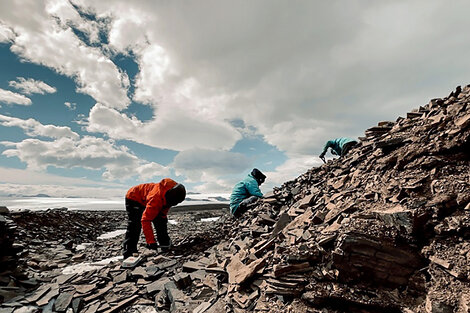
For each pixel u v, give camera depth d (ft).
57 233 28.89
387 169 13.37
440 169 10.72
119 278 14.82
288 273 9.60
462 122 10.92
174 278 13.04
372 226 9.77
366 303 8.07
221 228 25.22
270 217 18.34
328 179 18.40
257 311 8.93
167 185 19.99
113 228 41.83
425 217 9.06
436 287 7.72
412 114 16.55
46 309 11.41
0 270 14.52
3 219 15.92
